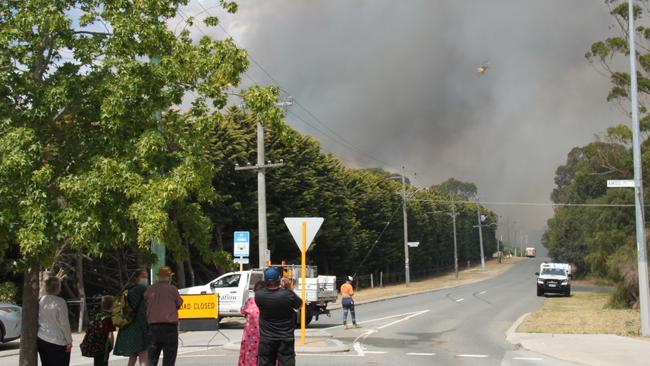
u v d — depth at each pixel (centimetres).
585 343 1744
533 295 4778
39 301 892
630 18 2078
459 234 11681
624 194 5956
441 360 1476
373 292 5344
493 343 1870
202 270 3791
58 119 877
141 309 998
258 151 2930
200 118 955
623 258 3297
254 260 4147
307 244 1662
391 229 6744
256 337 987
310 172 4169
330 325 2555
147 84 898
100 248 809
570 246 9025
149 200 805
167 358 988
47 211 773
